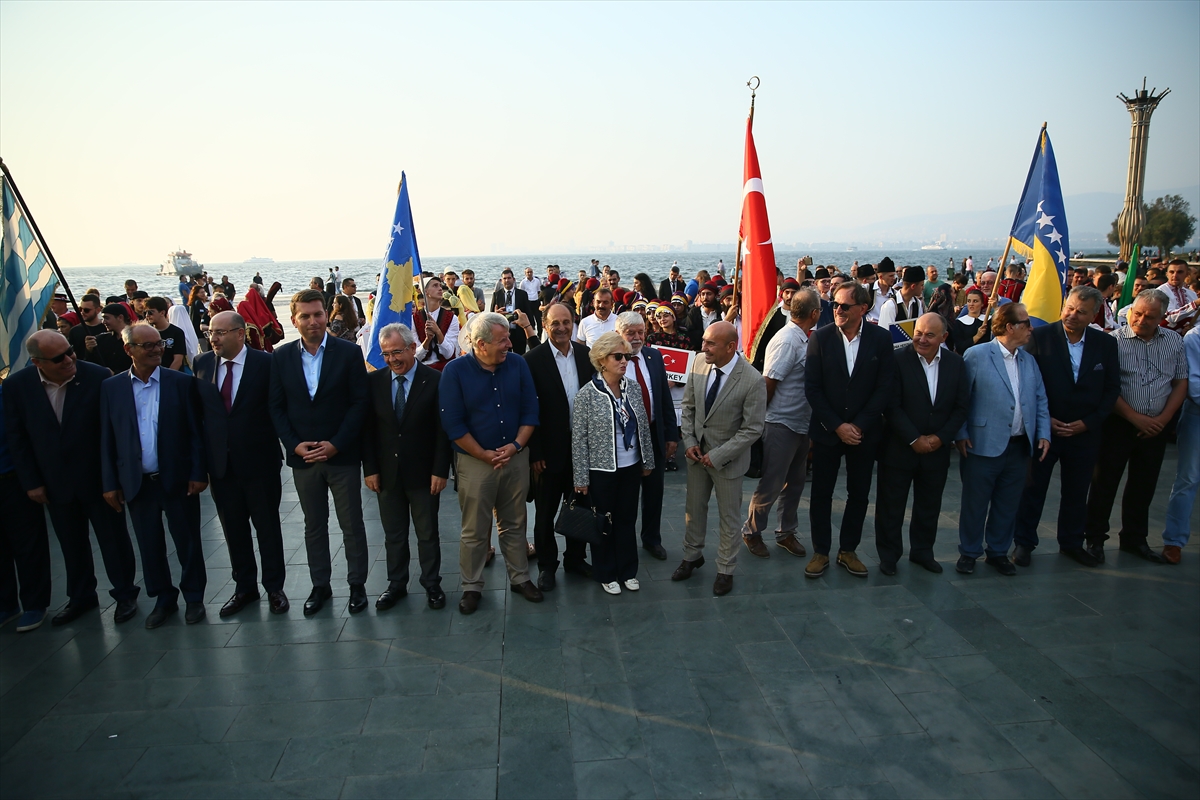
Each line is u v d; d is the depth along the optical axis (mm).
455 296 7281
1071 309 4488
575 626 3953
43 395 3916
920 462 4484
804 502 6129
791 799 2613
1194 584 4406
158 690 3387
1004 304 4391
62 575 4883
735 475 4270
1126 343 4617
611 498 4266
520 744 2941
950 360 4426
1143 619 3961
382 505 4191
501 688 3350
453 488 6531
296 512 5980
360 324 10602
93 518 4059
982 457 4445
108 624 4098
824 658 3584
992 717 3096
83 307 7098
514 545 4301
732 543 4328
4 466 3947
